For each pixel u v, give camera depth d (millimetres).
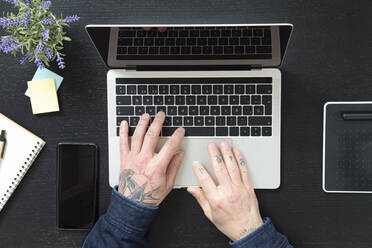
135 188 709
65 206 775
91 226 775
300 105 765
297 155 768
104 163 780
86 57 773
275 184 753
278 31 622
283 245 688
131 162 724
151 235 782
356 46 752
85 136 781
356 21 750
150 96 748
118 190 729
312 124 764
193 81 743
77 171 774
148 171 713
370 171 753
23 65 778
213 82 741
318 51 758
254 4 754
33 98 767
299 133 767
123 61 716
